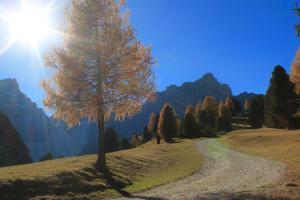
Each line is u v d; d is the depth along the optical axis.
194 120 109.50
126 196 19.95
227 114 128.38
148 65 24.56
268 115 100.62
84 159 31.25
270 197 16.44
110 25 24.38
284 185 20.00
